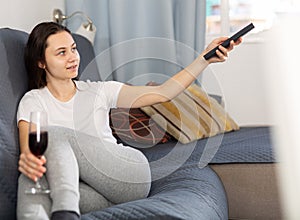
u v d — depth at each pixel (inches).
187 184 75.5
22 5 106.3
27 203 56.1
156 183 79.8
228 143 98.1
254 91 132.2
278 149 92.0
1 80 74.2
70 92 76.6
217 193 77.6
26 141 69.3
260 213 87.9
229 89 133.6
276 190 87.0
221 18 135.0
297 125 123.8
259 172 87.2
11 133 70.1
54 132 63.4
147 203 62.0
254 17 130.1
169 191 72.6
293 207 87.9
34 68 78.1
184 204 64.0
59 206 54.1
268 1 128.5
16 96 75.5
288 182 87.6
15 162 66.9
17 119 73.0
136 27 123.5
